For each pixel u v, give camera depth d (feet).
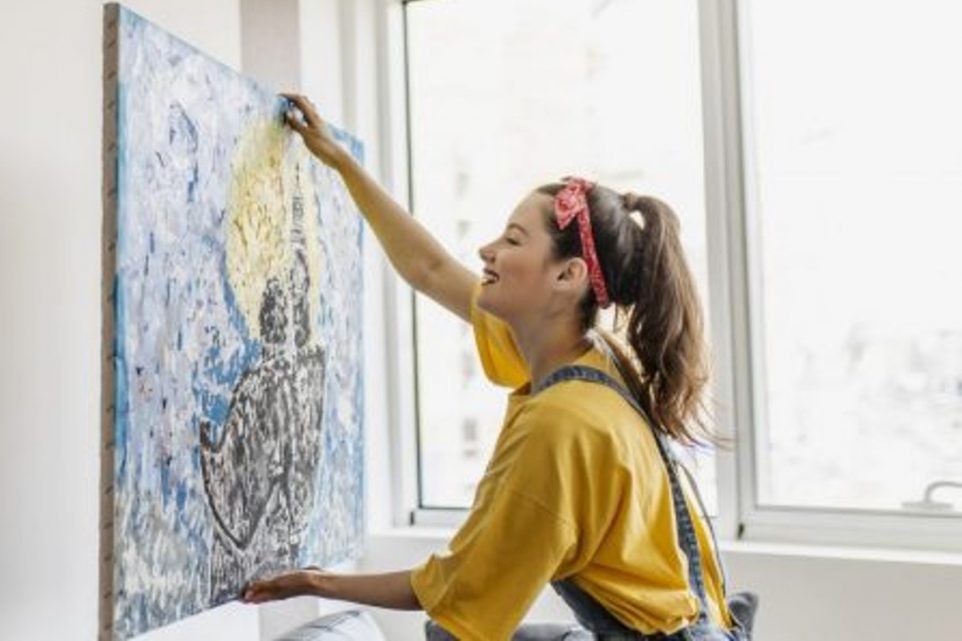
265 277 4.82
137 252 3.78
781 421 6.91
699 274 7.02
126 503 3.69
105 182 3.68
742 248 6.88
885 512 6.56
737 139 6.90
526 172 7.73
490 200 7.86
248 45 7.06
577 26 7.54
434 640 5.59
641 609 3.98
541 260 4.35
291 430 5.08
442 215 8.02
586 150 7.50
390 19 7.98
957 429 6.47
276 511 4.89
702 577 4.33
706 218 6.95
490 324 5.17
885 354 6.66
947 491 6.49
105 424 3.64
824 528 6.68
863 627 6.17
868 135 6.72
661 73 7.25
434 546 7.40
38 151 4.55
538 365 4.52
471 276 5.39
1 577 4.31
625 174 7.35
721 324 6.86
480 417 7.95
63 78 4.70
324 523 5.46
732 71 6.93
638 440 4.11
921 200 6.58
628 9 7.36
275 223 4.94
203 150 4.29
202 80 4.29
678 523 4.29
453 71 8.00
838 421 6.77
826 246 6.81
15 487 4.39
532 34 7.72
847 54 6.79
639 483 4.01
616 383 4.30
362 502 6.05
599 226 4.34
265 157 4.86
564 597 4.24
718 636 4.19
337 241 5.70
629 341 4.47
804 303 6.86
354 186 5.46
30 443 4.48
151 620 3.84
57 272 4.65
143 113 3.84
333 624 6.02
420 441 8.12
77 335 4.76
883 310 6.67
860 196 6.73
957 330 6.48
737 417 6.86
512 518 3.82
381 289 7.94
